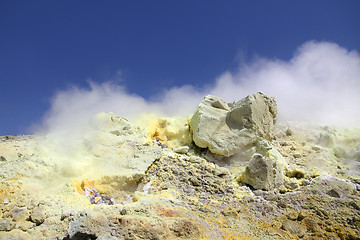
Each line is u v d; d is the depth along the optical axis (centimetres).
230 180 762
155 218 506
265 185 727
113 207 535
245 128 880
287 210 636
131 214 520
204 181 736
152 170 767
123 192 709
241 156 859
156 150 827
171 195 669
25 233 502
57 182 664
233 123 902
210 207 629
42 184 646
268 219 608
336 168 823
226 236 522
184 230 495
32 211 551
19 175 637
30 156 724
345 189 702
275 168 757
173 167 779
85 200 615
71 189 634
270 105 957
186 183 729
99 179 705
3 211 552
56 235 502
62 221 528
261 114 916
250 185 739
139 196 643
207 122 882
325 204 638
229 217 599
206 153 870
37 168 666
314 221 581
